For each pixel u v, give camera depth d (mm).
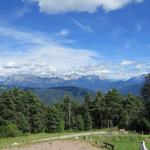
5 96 133625
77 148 64375
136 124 128250
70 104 165500
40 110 143875
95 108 163875
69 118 156250
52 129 143750
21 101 140500
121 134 99438
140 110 136500
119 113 161750
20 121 133000
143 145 27672
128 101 160875
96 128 163125
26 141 81188
